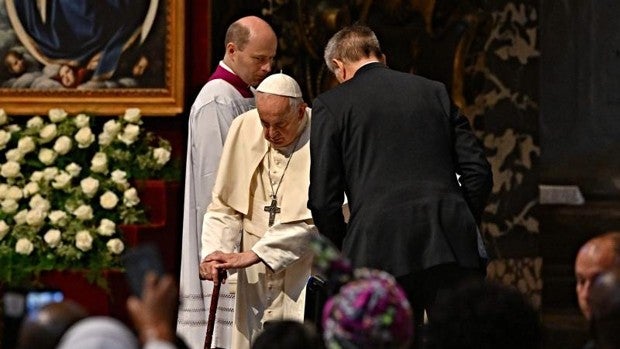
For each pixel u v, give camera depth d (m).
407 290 21.48
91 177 27.95
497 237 36.50
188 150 26.73
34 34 29.83
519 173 37.03
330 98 21.94
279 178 23.97
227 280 25.02
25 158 28.31
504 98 36.56
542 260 38.25
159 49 29.58
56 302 12.95
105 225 27.52
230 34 26.64
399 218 21.31
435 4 33.72
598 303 13.36
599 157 39.16
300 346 12.42
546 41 39.06
